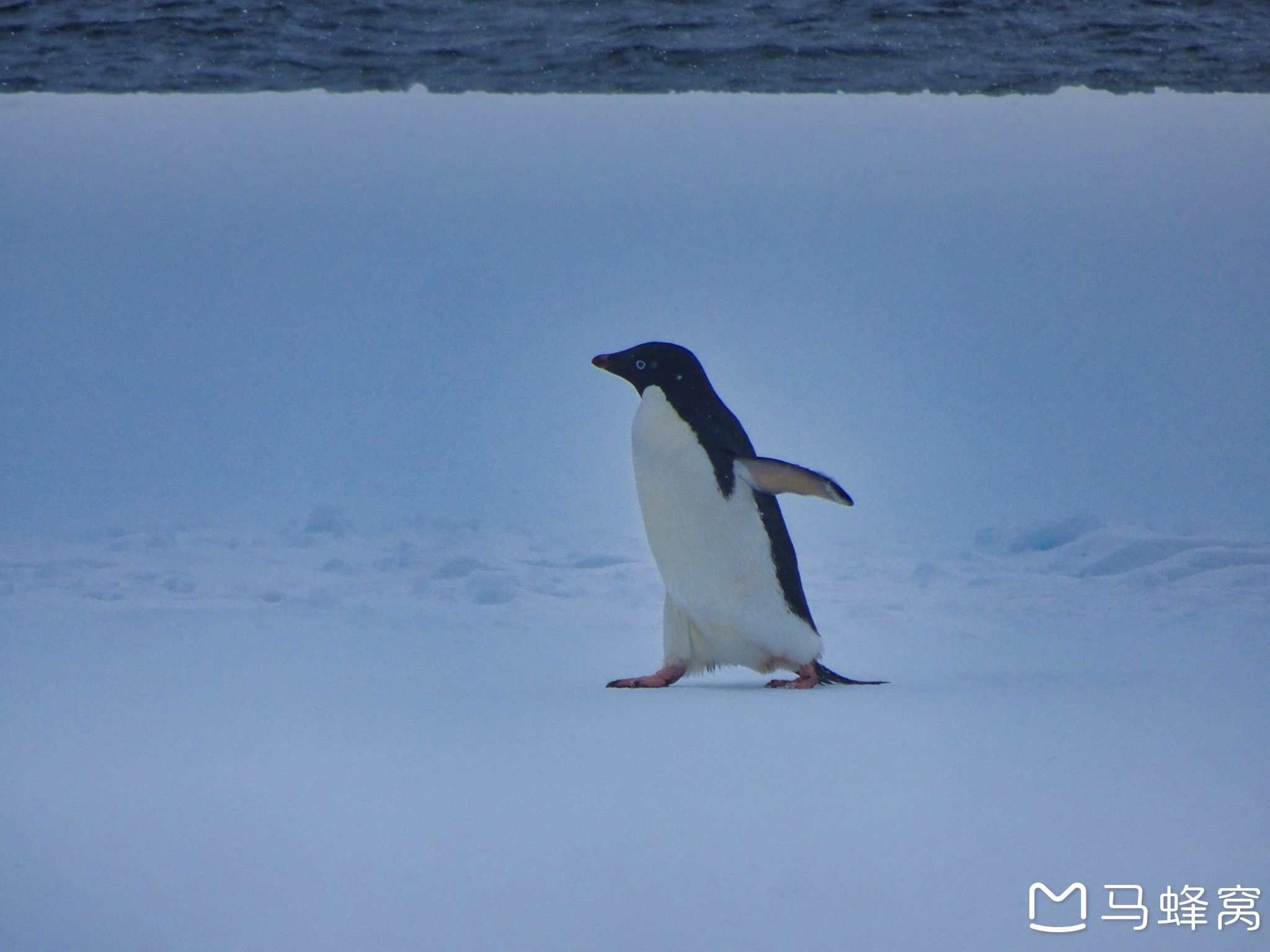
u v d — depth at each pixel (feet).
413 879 30.07
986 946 26.17
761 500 59.36
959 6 208.44
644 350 60.54
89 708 52.16
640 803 36.50
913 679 63.00
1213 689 58.23
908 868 30.89
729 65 225.56
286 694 56.75
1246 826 34.32
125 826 34.45
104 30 208.23
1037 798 37.11
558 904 28.37
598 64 225.76
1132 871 30.60
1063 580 107.86
